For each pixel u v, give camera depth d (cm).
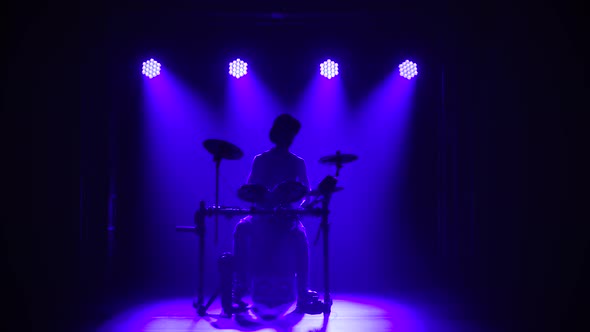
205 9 649
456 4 635
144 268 750
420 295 622
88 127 642
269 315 473
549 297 537
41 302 545
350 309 514
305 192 442
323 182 443
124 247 746
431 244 758
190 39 765
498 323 432
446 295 615
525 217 600
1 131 602
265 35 766
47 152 612
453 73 668
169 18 672
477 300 567
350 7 649
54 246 605
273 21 693
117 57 722
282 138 518
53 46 622
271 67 773
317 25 716
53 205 609
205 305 519
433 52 761
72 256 609
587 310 459
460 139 658
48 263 602
